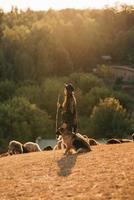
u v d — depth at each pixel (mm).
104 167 20328
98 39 175875
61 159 23078
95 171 19828
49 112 115625
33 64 134500
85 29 172250
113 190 16906
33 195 17781
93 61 170750
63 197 16953
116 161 21234
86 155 23469
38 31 143875
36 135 96562
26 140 94562
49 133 98000
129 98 127812
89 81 129875
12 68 132125
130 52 184000
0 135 92938
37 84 128125
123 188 16984
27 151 35875
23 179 20281
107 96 121312
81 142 24375
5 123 95875
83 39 167625
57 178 19656
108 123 102125
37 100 116188
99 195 16578
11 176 21094
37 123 97750
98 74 154750
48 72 135875
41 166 22188
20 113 98375
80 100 118188
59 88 117750
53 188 18234
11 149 35125
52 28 161375
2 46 138000
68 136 24141
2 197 18094
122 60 181375
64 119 24078
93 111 105312
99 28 194250
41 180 19656
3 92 118250
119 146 26281
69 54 158500
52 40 141625
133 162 20641
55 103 115625
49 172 20828
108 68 157625
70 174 19953
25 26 162625
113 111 102500
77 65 165000
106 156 22719
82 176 19344
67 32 164250
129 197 16031
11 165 23484
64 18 193125
